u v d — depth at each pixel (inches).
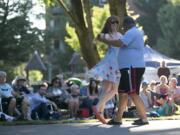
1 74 1114.1
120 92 841.5
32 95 1138.7
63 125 860.0
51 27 5797.2
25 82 1237.1
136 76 830.5
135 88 831.7
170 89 1331.2
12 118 1038.4
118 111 853.2
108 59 891.4
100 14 3250.5
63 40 5812.0
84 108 1200.8
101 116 871.1
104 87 892.6
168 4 5487.2
